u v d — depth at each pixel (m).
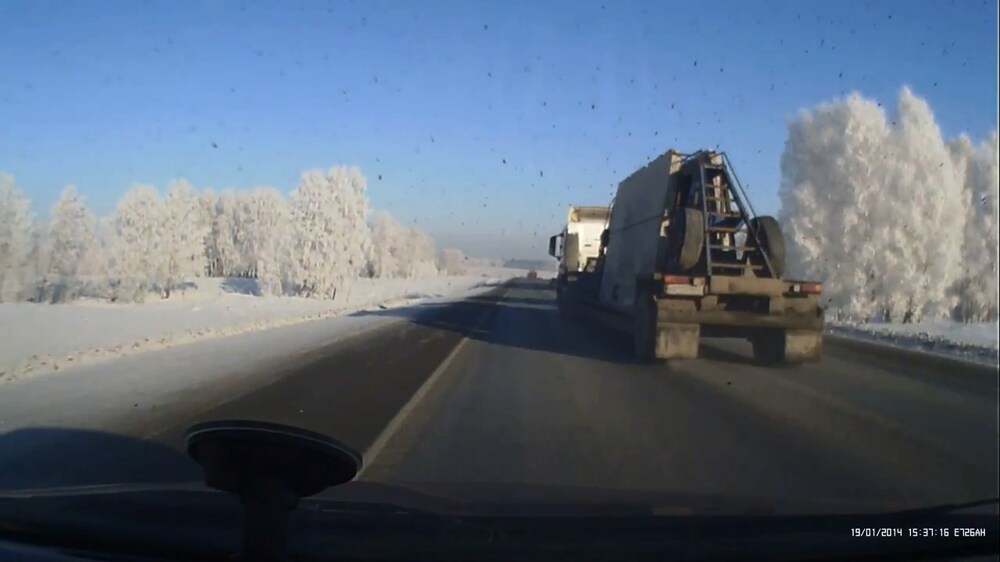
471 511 3.93
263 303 33.62
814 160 27.02
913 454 7.61
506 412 9.41
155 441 7.47
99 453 6.94
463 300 41.16
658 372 13.47
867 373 14.02
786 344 14.21
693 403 10.30
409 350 16.61
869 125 26.12
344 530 3.57
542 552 3.39
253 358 14.48
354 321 24.84
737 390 11.59
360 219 42.91
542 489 4.57
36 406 9.20
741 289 13.98
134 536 3.50
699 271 14.55
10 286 23.41
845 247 25.98
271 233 47.47
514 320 26.28
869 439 8.29
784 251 14.48
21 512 3.74
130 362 13.31
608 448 7.50
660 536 3.62
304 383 11.62
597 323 22.25
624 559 3.38
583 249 28.36
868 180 25.89
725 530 3.73
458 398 10.43
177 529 3.57
